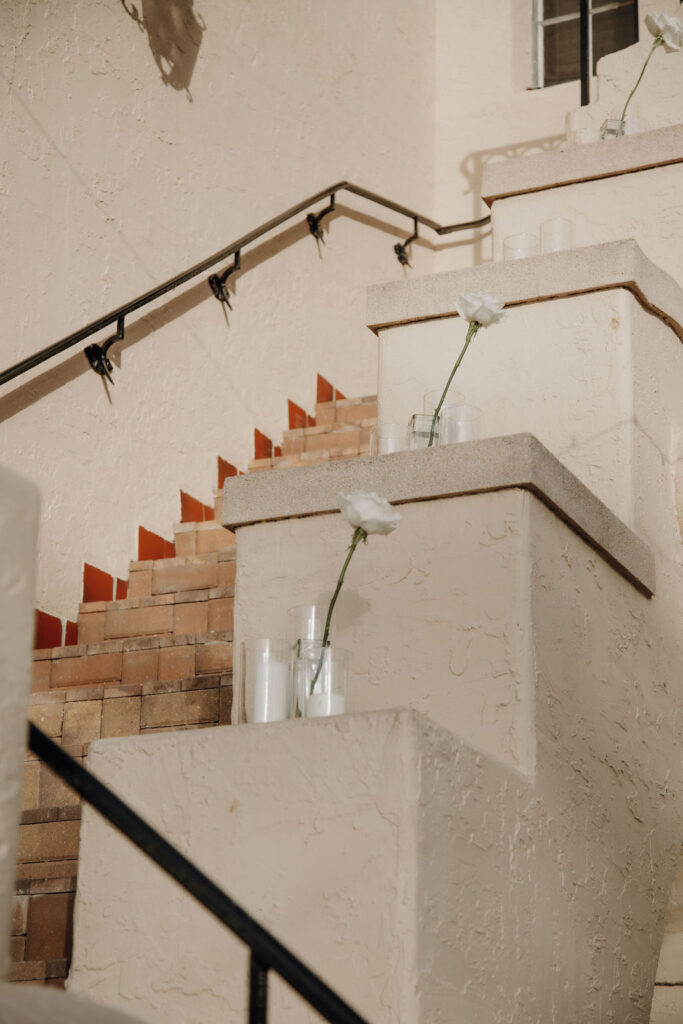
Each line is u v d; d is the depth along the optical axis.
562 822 2.38
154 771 2.11
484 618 2.35
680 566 3.21
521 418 3.10
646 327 3.16
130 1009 2.02
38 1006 0.83
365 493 2.19
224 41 5.21
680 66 4.28
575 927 2.38
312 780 1.97
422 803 1.90
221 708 3.19
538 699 2.33
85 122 4.38
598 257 3.09
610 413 3.02
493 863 2.09
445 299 3.21
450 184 6.64
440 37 6.78
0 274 3.95
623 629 2.81
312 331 5.61
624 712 2.75
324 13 5.95
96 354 4.29
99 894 2.09
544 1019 2.20
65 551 4.06
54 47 4.28
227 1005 1.95
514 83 6.61
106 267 4.39
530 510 2.39
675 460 3.24
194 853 2.03
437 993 1.86
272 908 1.94
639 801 2.77
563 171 3.71
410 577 2.44
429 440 2.63
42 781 3.17
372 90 6.26
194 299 4.86
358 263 6.04
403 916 1.85
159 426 4.57
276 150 5.48
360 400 5.33
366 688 2.41
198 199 4.93
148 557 4.41
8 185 4.02
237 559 2.62
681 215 3.57
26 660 0.98
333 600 2.21
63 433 4.13
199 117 4.99
